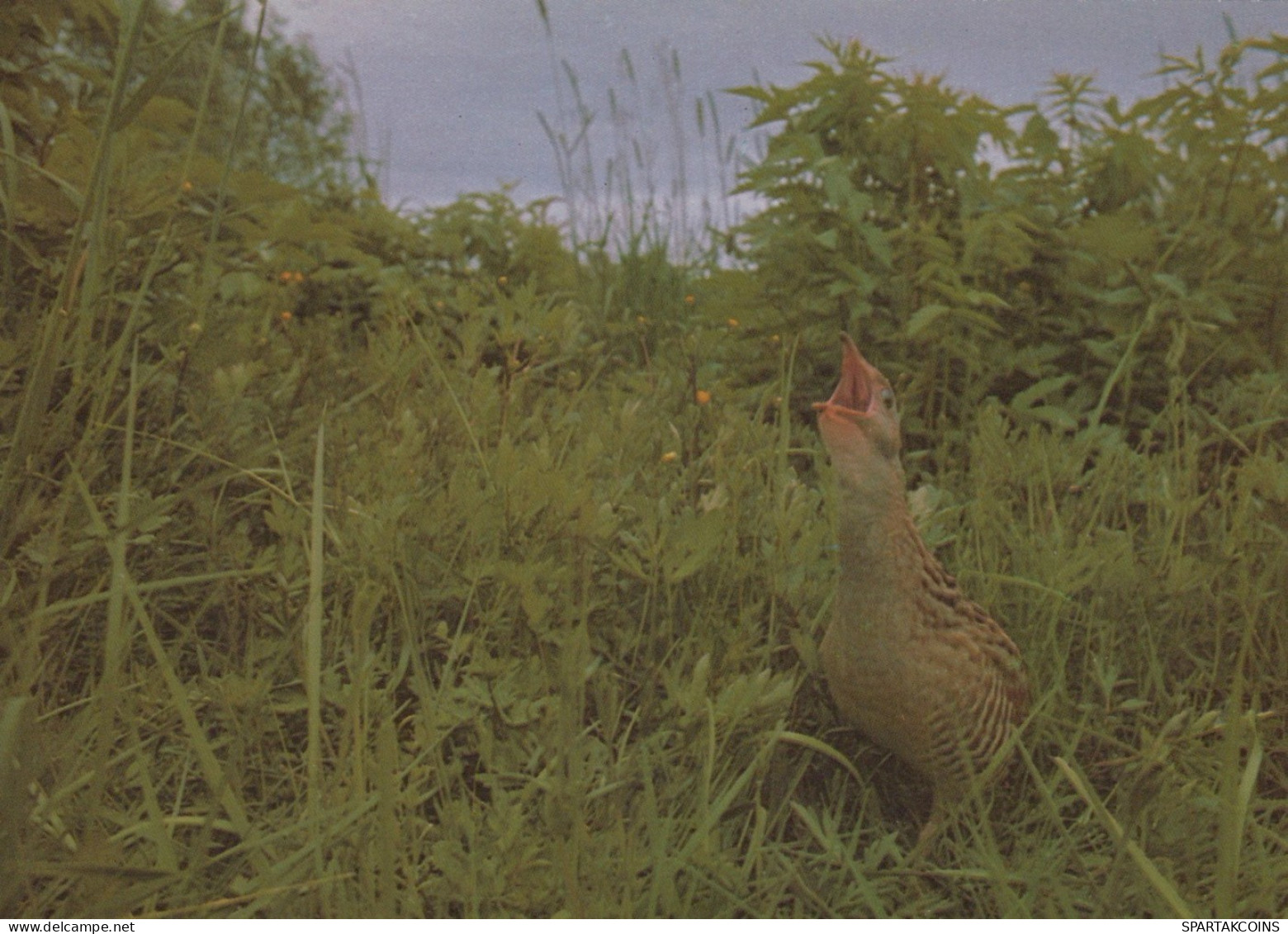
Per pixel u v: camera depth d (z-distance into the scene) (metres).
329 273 5.00
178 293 3.25
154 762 2.15
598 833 1.93
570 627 2.24
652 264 6.34
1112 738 2.47
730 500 2.76
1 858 1.41
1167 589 2.82
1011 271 4.56
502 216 6.09
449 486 2.56
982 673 2.39
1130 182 4.91
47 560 1.96
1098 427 4.12
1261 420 3.64
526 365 3.36
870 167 4.41
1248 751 2.55
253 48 2.55
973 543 3.21
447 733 2.00
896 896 2.24
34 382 1.96
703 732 2.10
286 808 2.04
